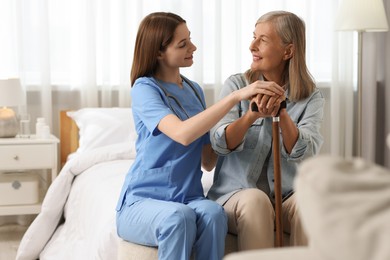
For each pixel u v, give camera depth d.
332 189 0.87
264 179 2.51
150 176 2.44
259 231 2.24
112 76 4.66
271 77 2.56
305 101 2.53
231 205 2.34
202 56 4.77
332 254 0.83
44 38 4.42
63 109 4.57
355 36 5.15
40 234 3.55
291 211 2.37
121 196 2.49
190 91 2.64
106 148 3.78
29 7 4.43
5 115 4.14
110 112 4.26
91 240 2.90
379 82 5.23
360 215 0.83
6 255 3.74
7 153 4.04
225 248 2.42
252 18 4.90
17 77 4.37
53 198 3.58
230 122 2.45
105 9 4.54
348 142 5.18
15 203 4.07
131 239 2.38
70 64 4.55
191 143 2.44
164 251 2.18
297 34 2.49
